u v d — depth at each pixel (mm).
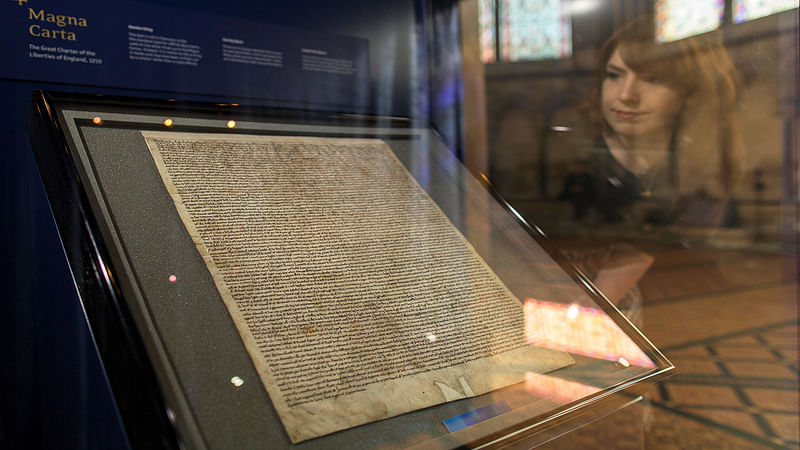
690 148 1460
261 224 616
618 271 1278
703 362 1479
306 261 601
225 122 729
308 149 771
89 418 712
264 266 568
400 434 474
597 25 2615
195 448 393
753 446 1014
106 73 784
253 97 932
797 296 2035
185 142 666
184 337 462
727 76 1348
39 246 736
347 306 576
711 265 2812
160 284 490
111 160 582
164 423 395
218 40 887
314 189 710
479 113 1440
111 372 438
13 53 708
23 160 723
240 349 480
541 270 761
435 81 1276
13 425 712
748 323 1964
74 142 570
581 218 2250
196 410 418
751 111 1663
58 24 740
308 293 566
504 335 630
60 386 725
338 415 467
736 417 1130
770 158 3002
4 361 716
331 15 1033
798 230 2066
